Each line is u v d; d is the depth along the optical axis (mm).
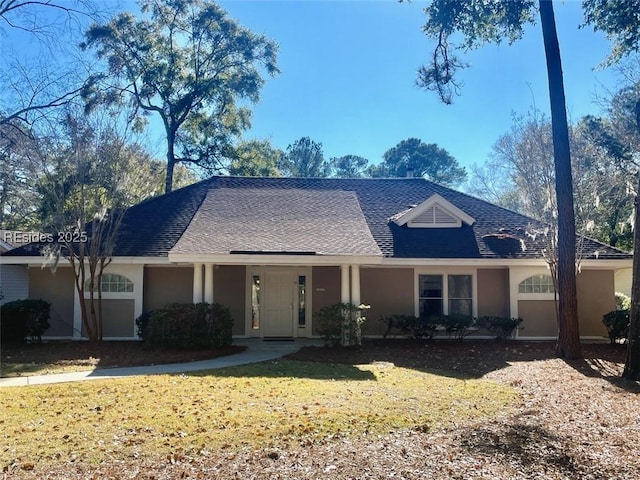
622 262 16047
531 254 16578
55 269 15141
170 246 16359
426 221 18109
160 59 31406
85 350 13766
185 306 13992
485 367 12258
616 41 14109
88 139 16016
